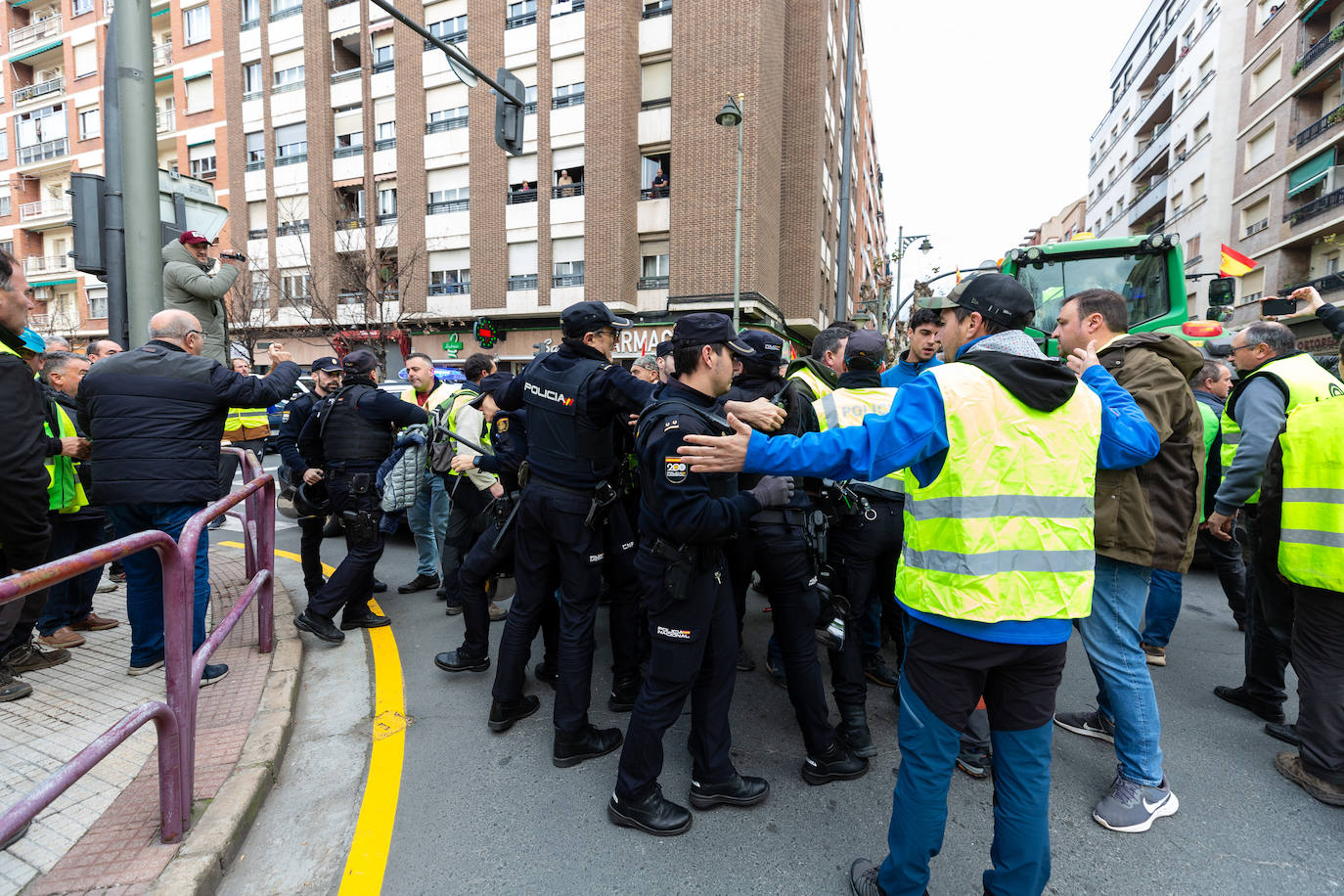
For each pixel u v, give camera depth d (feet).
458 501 14.51
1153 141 99.81
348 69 79.56
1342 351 9.75
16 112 102.27
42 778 7.83
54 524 12.27
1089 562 5.64
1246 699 10.47
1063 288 21.40
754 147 60.54
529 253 69.51
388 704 10.62
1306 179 64.64
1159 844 7.36
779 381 9.46
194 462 10.53
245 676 10.77
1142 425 7.07
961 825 7.79
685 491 6.71
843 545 9.39
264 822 7.70
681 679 7.34
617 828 7.64
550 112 67.05
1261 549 9.64
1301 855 7.15
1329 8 63.31
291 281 81.71
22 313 8.19
